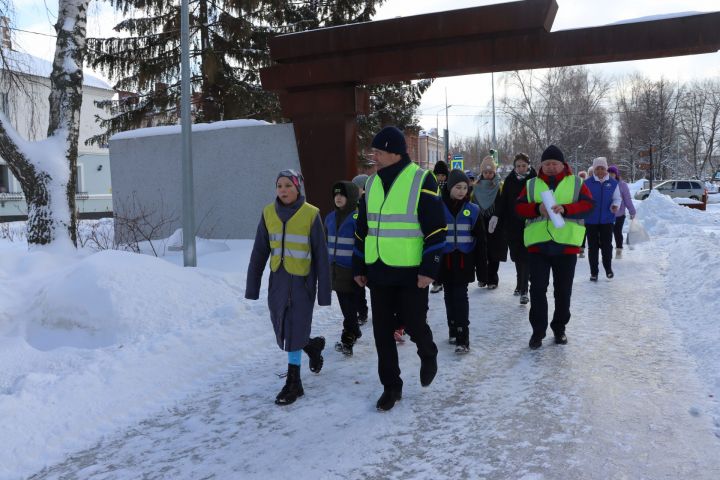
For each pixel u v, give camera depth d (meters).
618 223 10.71
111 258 6.82
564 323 5.41
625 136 58.75
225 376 4.98
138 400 4.48
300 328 4.32
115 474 3.37
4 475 3.43
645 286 8.05
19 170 9.09
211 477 3.24
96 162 36.53
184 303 6.63
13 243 13.32
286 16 18.64
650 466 3.05
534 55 9.52
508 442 3.41
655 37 9.04
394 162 4.00
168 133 12.80
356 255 4.18
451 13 9.70
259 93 17.62
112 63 16.25
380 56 10.29
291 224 4.34
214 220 12.45
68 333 6.04
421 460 3.26
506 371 4.71
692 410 3.70
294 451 3.48
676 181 35.53
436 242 3.82
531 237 5.38
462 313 5.29
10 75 10.41
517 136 52.66
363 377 4.79
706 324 5.57
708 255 8.54
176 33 16.33
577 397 4.05
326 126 11.08
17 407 4.11
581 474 3.00
